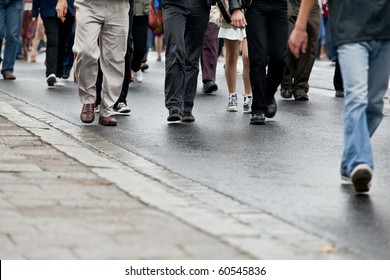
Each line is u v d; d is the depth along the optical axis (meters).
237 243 11.04
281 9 20.83
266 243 11.20
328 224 12.66
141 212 12.39
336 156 17.84
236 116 23.52
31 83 31.70
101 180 14.51
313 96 28.34
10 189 13.58
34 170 15.12
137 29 30.59
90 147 17.98
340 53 14.41
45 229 11.29
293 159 17.42
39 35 46.03
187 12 21.50
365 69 14.30
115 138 19.44
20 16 32.91
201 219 12.20
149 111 24.16
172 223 11.83
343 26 14.30
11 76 33.16
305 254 10.91
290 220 12.76
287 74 27.47
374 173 16.31
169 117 21.88
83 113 21.31
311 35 27.08
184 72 21.86
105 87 21.09
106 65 21.06
